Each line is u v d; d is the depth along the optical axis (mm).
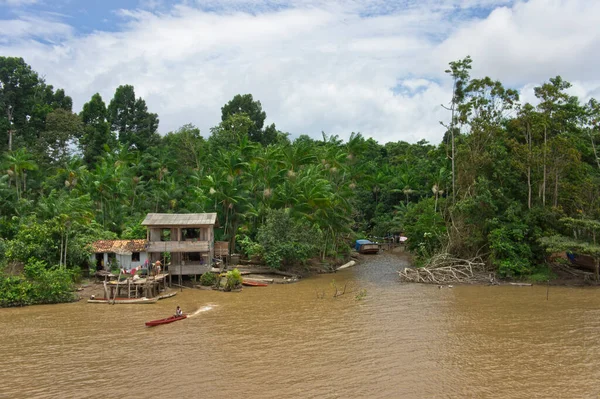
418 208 56875
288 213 50062
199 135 78250
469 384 18797
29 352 23656
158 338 25797
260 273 46938
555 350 22562
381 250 73938
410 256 64375
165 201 63844
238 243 51812
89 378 20125
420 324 27719
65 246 39844
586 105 49031
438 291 37969
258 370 20766
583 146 48094
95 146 72438
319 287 41562
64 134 72000
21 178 60156
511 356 21875
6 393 18656
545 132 44062
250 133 91312
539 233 40938
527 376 19469
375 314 30422
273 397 17938
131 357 22719
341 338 25297
